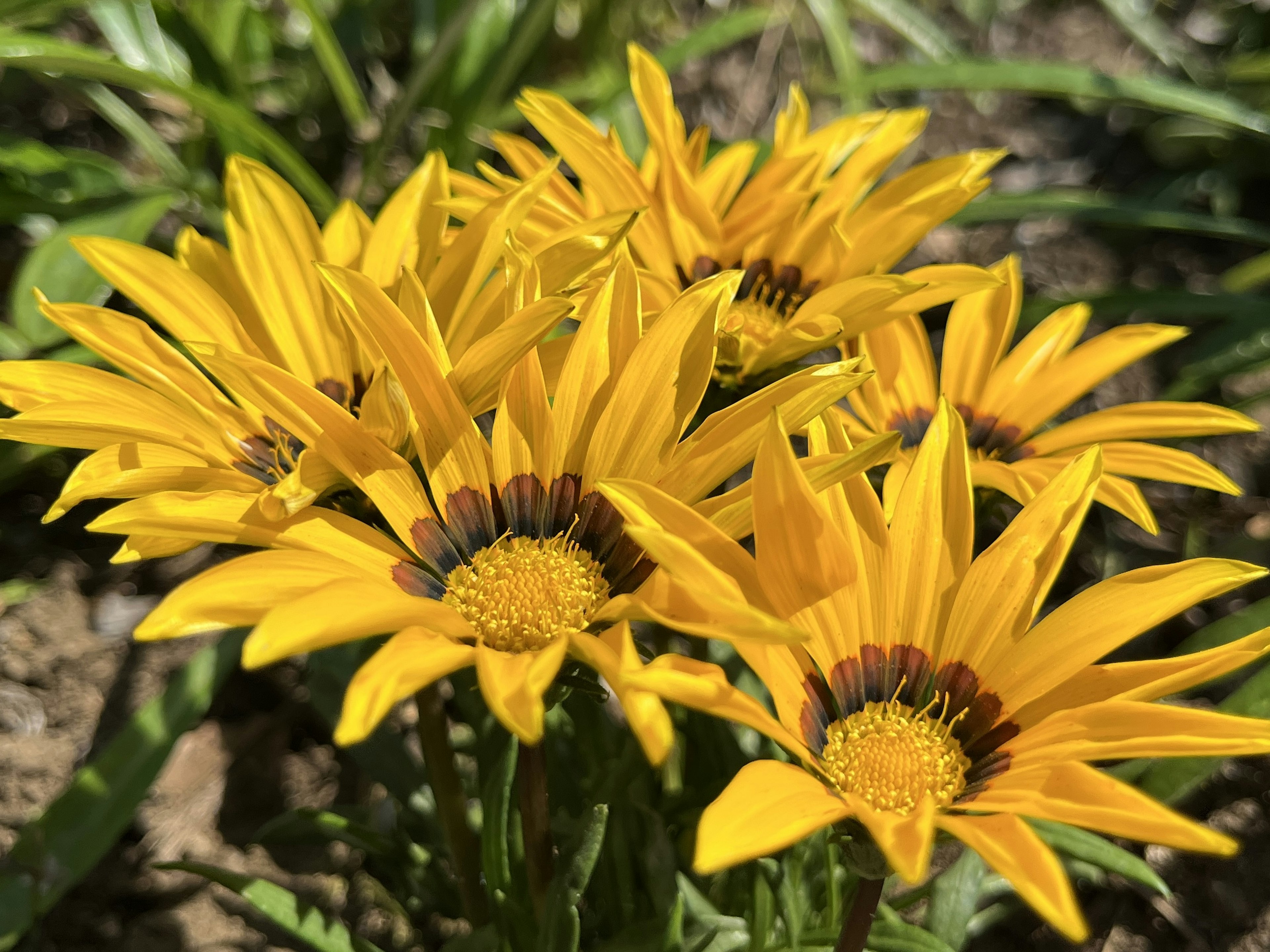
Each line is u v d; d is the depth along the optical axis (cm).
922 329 17
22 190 24
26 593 23
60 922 19
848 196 17
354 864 20
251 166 15
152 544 12
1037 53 39
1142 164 36
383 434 12
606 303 12
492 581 12
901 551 12
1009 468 14
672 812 17
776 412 10
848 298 14
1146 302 26
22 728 21
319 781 22
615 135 16
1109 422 16
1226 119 26
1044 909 8
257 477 14
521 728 8
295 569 10
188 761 21
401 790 18
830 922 16
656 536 9
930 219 15
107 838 17
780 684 11
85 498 11
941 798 11
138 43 27
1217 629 20
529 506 12
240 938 19
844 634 12
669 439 12
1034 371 17
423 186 15
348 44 31
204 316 14
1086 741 10
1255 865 20
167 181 28
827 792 10
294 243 15
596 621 11
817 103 37
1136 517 14
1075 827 15
